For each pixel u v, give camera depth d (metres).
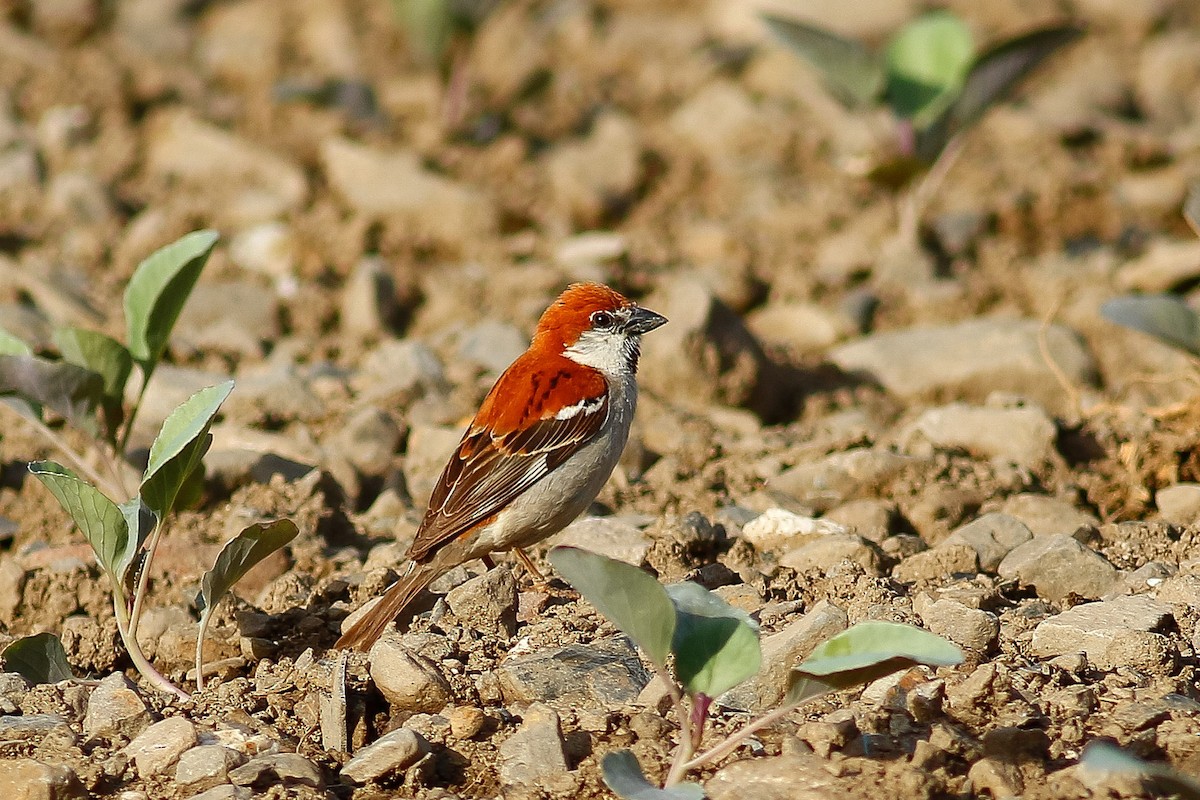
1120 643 8.17
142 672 8.50
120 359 10.01
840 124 19.33
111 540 8.29
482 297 15.61
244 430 12.38
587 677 8.23
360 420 12.42
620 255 16.14
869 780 7.00
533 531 9.59
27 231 17.05
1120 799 6.81
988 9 22.20
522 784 7.33
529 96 20.11
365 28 23.19
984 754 7.21
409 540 10.62
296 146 19.17
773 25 16.12
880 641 6.47
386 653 8.20
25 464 12.12
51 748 7.68
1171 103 20.34
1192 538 9.83
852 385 13.84
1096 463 11.74
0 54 21.36
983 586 9.30
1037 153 18.53
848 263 16.00
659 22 23.59
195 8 23.86
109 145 19.05
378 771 7.44
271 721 8.17
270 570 10.18
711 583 9.70
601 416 9.66
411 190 17.12
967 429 11.93
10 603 9.78
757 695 7.96
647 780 6.86
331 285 16.03
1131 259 15.81
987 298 15.23
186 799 7.26
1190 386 12.80
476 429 9.57
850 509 10.73
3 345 10.21
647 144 19.25
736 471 11.73
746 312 15.66
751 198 17.66
